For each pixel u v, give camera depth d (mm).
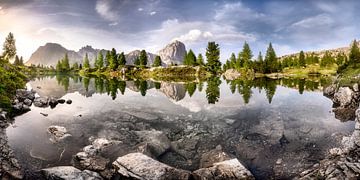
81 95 45531
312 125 25594
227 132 23531
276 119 28203
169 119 27844
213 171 14531
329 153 18047
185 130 24016
